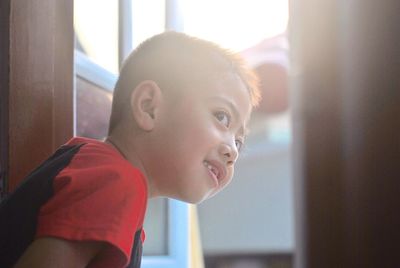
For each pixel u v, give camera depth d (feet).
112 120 2.68
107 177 2.16
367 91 2.46
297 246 2.52
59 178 2.15
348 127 2.46
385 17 2.47
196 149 2.54
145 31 5.47
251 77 2.87
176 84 2.59
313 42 2.54
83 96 4.34
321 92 2.52
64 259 1.99
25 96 2.94
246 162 12.55
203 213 12.39
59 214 2.05
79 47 4.52
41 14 3.05
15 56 2.89
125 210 2.11
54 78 3.15
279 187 12.41
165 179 2.56
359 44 2.49
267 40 11.32
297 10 2.61
